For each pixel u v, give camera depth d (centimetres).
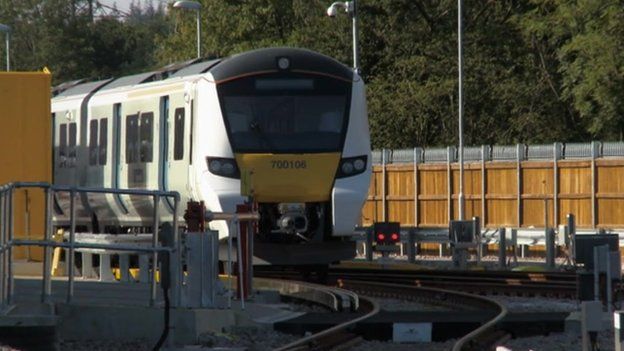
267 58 8075
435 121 18975
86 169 9731
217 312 5481
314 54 8144
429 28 19775
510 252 12456
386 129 18850
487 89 18725
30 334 4650
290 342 5253
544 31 17612
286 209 7950
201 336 5272
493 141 18775
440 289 7206
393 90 19312
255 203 7606
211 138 7981
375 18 19862
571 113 18550
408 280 8419
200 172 8006
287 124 8019
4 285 4697
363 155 8106
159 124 8594
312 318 5756
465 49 19200
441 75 19138
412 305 7112
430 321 5506
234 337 5294
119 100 9206
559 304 6881
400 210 14062
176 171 8369
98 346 4984
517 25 18650
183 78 8381
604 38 16125
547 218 11794
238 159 7944
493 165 13188
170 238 5178
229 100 8006
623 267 10388
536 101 18650
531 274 8375
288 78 8069
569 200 12512
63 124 10169
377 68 19900
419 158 13838
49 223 4838
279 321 5600
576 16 16650
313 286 6812
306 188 7969
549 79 18550
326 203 8050
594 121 16550
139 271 6294
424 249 13325
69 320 5047
